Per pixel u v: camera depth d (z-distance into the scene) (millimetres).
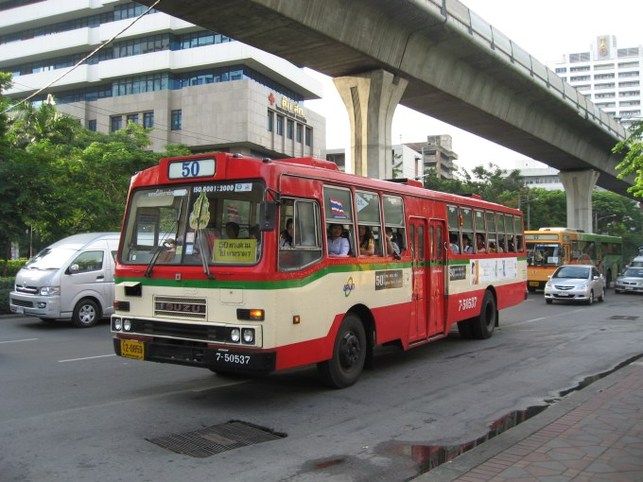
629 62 166750
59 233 20625
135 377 8625
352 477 4871
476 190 60250
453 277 11398
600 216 80500
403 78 24047
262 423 6402
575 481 4543
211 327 6676
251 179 6793
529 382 8727
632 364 9719
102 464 5051
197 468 5004
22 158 19172
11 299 14703
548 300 23641
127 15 62688
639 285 30406
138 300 7328
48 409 6809
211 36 59750
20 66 71062
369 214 8734
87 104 63094
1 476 4730
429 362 10305
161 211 7398
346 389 8062
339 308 7801
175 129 59156
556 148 37844
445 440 5934
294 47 20594
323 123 70312
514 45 27453
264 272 6500
